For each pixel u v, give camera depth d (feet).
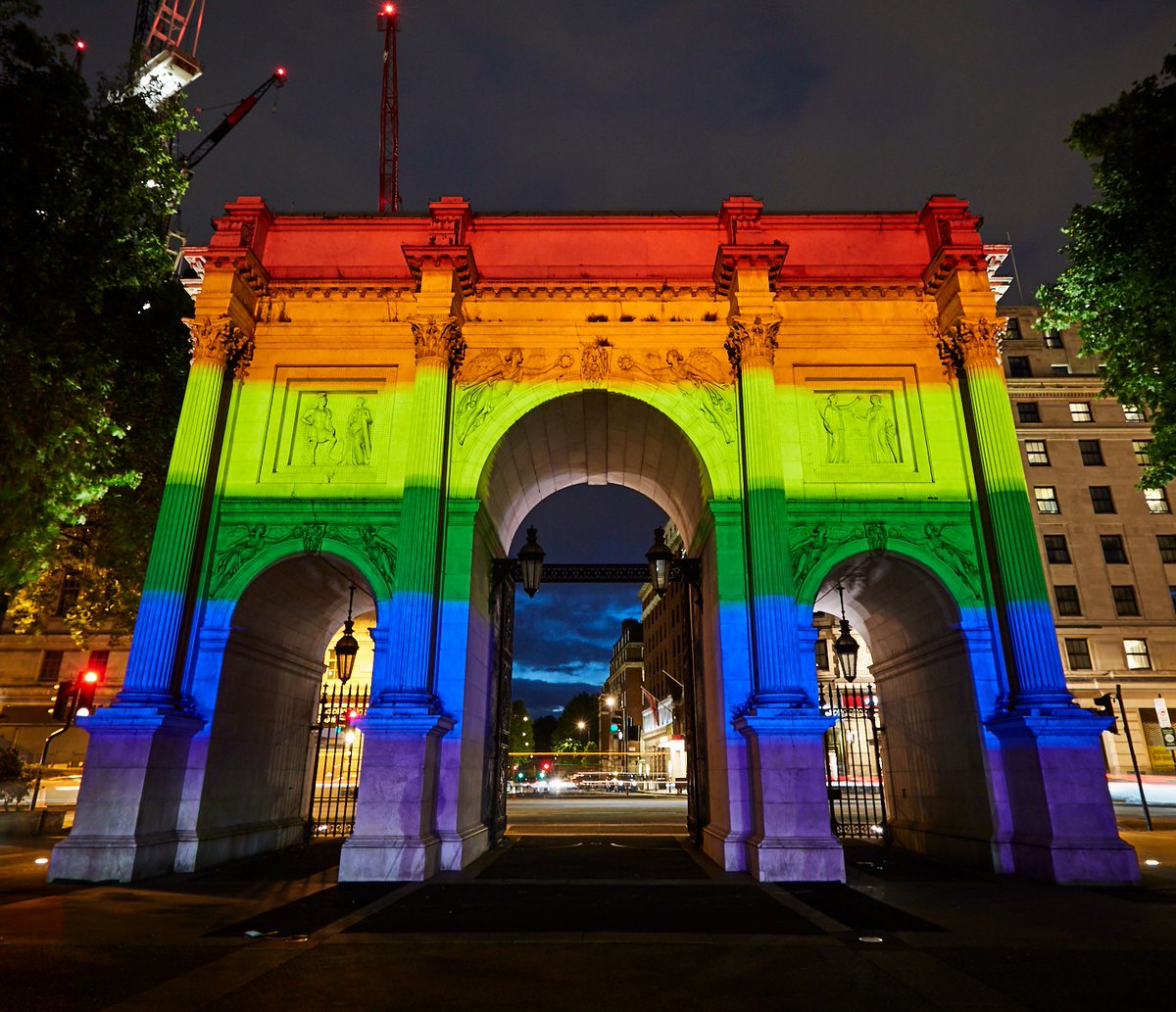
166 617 56.95
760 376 62.59
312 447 65.10
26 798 91.97
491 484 69.51
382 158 185.57
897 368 66.80
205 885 49.73
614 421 72.74
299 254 71.61
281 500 63.00
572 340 67.41
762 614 57.21
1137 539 194.90
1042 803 52.16
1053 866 50.14
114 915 39.99
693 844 73.00
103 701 169.99
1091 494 198.49
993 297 64.64
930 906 42.70
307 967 30.12
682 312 68.08
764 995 26.50
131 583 81.15
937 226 69.41
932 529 61.98
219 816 59.26
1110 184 60.59
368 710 54.70
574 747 503.20
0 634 173.88
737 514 62.34
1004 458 60.85
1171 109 55.62
